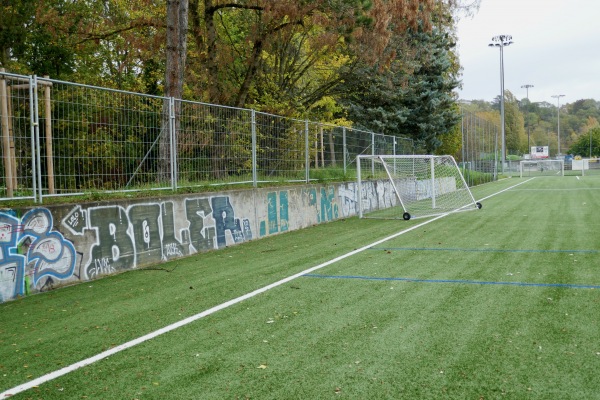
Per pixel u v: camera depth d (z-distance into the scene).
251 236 12.01
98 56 22.80
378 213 18.78
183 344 4.79
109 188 8.48
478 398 3.47
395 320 5.33
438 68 33.84
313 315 5.61
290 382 3.84
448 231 12.59
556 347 4.38
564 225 12.95
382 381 3.80
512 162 80.31
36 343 4.93
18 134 7.16
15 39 15.63
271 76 23.94
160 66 22.59
